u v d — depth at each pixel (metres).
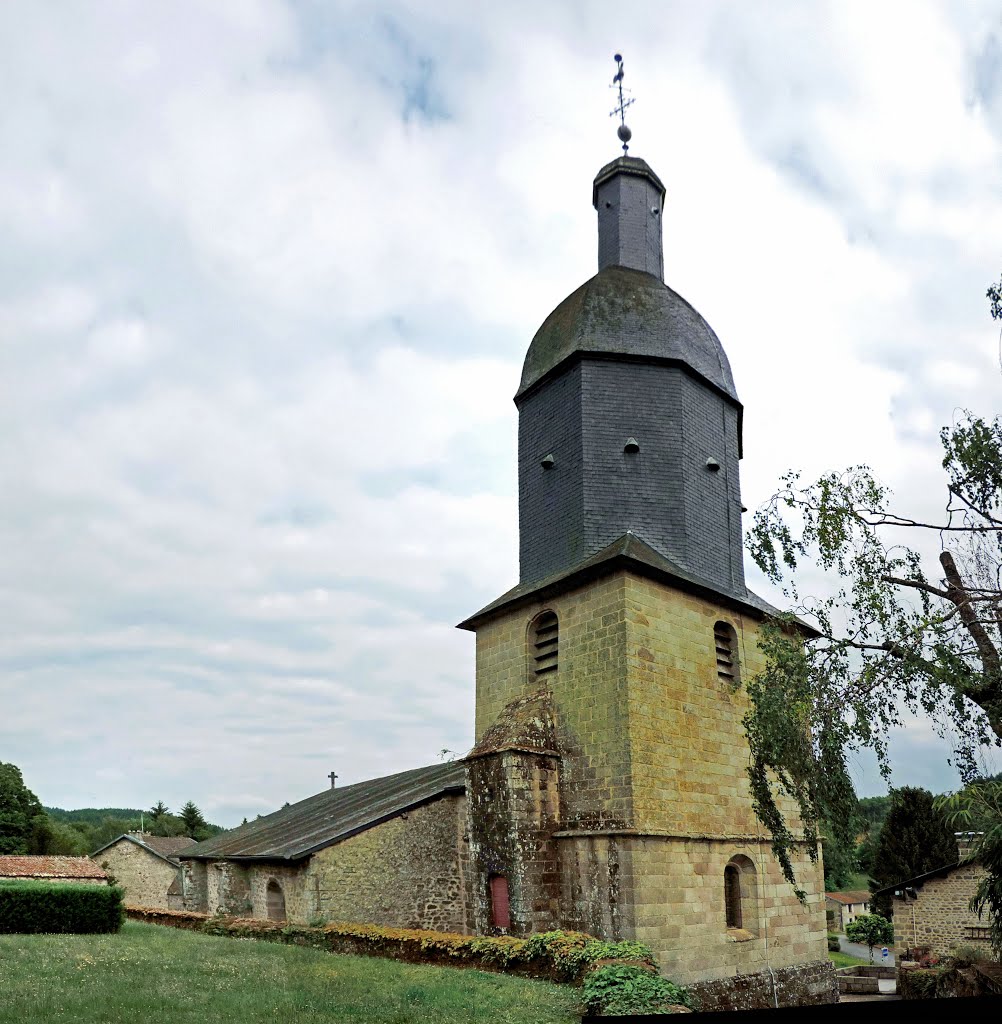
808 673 14.50
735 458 25.17
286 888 23.86
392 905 22.58
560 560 22.52
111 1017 11.26
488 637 24.14
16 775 62.06
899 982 26.34
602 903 18.81
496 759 20.38
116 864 46.59
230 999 12.92
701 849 19.88
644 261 25.98
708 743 20.83
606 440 22.75
